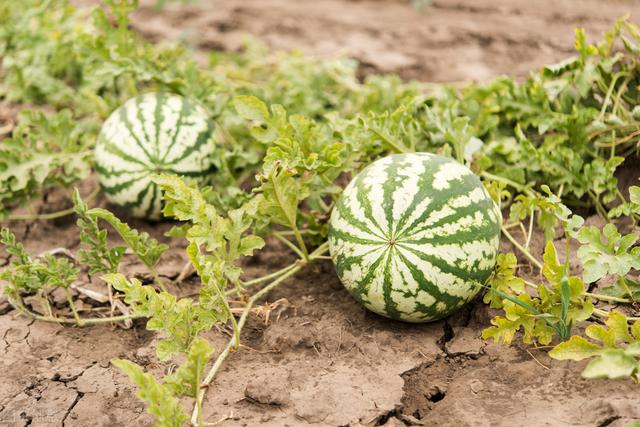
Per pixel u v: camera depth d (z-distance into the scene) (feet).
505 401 9.04
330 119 13.47
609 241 9.63
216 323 10.56
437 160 9.97
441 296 9.50
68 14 18.01
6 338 10.68
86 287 11.76
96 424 9.10
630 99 13.07
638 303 10.14
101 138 12.58
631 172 12.70
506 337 9.52
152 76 13.07
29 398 9.55
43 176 12.75
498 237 9.96
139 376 7.81
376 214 9.45
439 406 9.27
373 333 10.41
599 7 22.36
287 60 16.92
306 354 10.08
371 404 9.11
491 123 13.20
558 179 12.29
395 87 15.53
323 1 25.04
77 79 17.69
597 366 8.36
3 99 17.79
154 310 9.12
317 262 12.17
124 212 13.50
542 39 20.40
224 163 12.71
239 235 10.17
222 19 23.18
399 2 24.62
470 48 20.43
